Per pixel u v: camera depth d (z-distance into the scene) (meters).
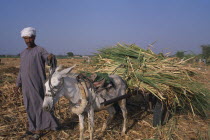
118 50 6.65
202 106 5.98
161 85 5.38
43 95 4.73
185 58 6.63
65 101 7.23
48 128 4.83
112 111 5.32
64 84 4.01
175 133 5.31
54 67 4.15
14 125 5.45
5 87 8.12
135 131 5.35
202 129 5.61
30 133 4.96
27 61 4.52
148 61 6.11
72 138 4.93
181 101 6.05
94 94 4.36
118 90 5.07
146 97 5.95
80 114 4.29
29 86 4.53
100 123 5.76
